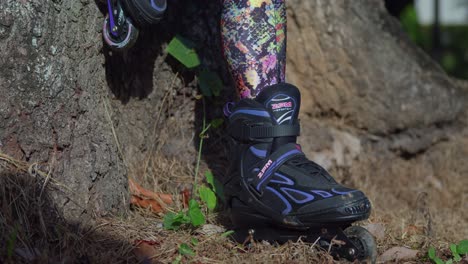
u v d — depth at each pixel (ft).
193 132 9.75
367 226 8.64
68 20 7.68
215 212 8.72
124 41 7.98
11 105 7.19
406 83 11.89
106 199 7.89
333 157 11.23
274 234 7.43
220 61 9.64
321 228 7.14
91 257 6.89
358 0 11.55
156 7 7.75
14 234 6.55
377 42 11.64
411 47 12.09
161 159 9.47
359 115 11.75
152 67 9.30
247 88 7.66
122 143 8.91
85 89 7.88
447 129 12.53
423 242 8.36
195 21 9.48
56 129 7.50
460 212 11.69
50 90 7.45
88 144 7.79
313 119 11.64
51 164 7.43
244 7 7.59
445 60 27.66
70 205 7.47
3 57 7.13
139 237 7.53
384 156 11.94
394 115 11.87
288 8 11.24
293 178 7.23
